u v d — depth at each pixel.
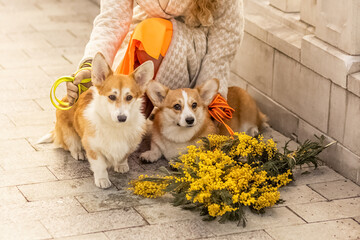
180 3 4.59
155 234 3.73
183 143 4.61
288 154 4.46
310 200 4.16
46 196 4.14
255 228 3.81
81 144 4.69
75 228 3.77
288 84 5.13
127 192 4.23
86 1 9.02
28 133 5.06
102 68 4.02
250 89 5.76
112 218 3.89
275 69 5.29
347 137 4.46
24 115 5.38
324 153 4.73
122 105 4.02
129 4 4.73
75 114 4.41
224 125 4.90
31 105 5.59
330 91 4.59
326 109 4.66
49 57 6.79
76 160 4.67
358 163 4.37
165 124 4.58
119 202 4.09
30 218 3.87
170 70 4.67
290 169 4.32
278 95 5.31
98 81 4.05
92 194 4.19
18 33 7.53
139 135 4.34
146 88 4.28
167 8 4.59
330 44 4.57
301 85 4.94
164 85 4.65
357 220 3.92
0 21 7.95
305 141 4.64
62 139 4.68
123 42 4.98
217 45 4.80
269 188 4.07
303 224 3.87
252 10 5.89
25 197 4.12
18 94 5.80
